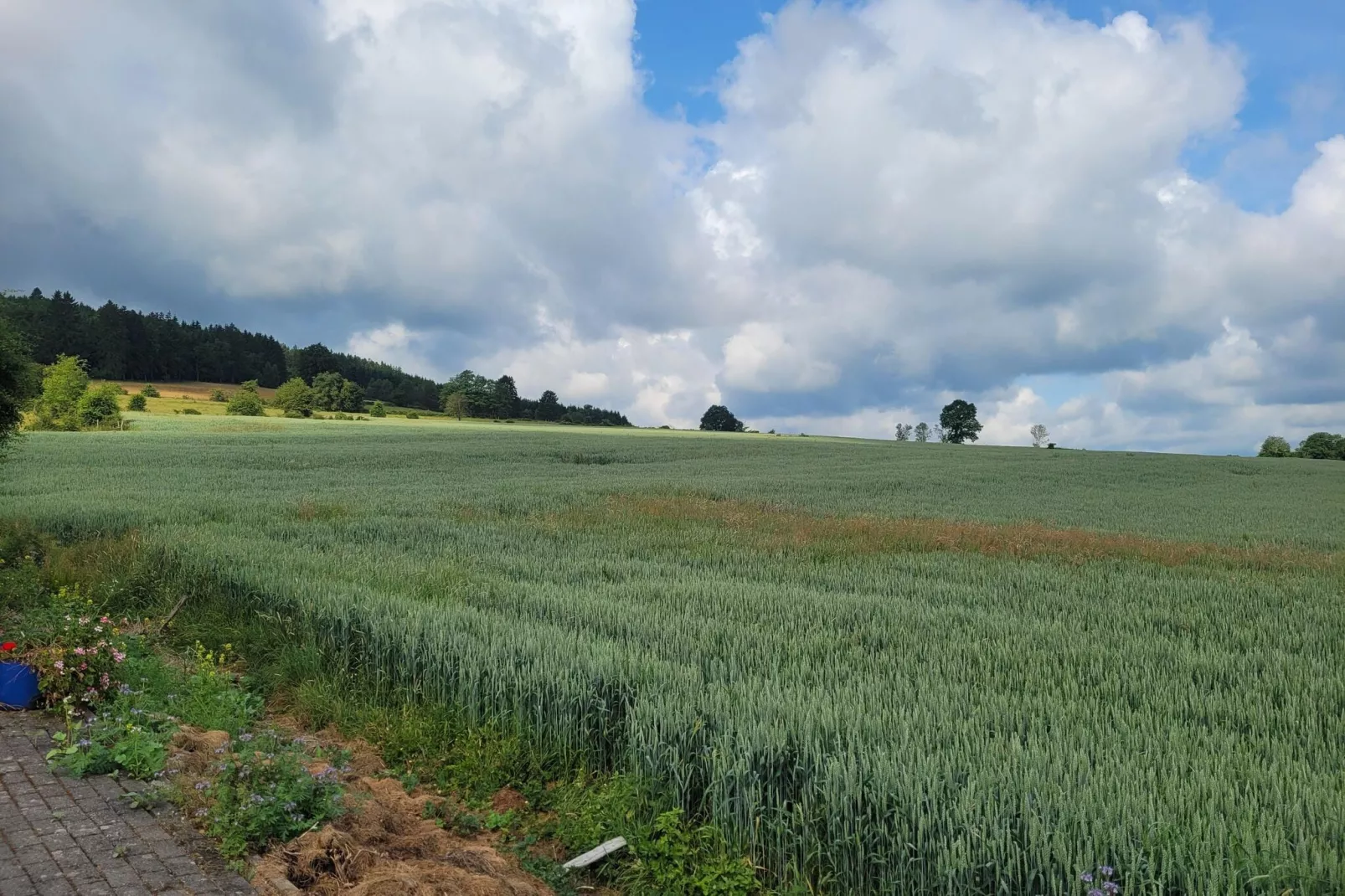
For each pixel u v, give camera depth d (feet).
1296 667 26.21
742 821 16.47
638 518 70.13
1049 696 21.91
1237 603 38.14
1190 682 24.39
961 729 18.53
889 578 43.62
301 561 39.60
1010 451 234.79
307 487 94.79
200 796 17.38
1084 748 17.58
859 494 101.60
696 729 18.42
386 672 26.43
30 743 20.65
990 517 81.10
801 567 47.26
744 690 20.99
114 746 19.72
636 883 15.70
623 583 39.50
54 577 38.68
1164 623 33.78
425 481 106.11
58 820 16.63
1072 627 31.99
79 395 212.23
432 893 13.70
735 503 85.25
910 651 26.78
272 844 15.92
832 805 15.38
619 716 21.13
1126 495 114.62
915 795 14.84
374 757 21.62
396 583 36.24
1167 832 13.50
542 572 42.24
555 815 19.01
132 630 34.14
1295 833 13.87
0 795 17.69
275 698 26.89
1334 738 19.62
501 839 17.80
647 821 17.47
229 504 68.49
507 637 25.67
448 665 24.30
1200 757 17.47
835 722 18.34
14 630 25.22
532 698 22.18
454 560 44.78
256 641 30.48
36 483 88.02
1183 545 61.11
